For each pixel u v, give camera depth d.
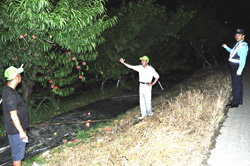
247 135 3.95
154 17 7.89
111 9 7.78
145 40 8.53
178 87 8.17
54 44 5.16
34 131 4.94
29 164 3.62
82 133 4.69
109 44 7.51
